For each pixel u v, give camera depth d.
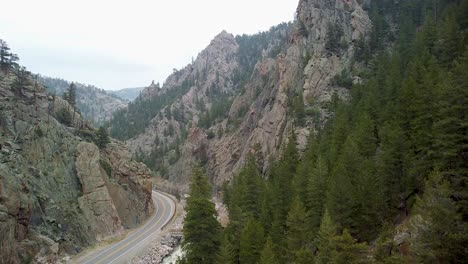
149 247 64.50
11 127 62.62
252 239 39.69
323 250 27.62
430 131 33.59
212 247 38.84
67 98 93.88
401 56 77.94
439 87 34.25
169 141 191.25
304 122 85.25
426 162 31.31
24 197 52.19
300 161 64.25
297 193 47.06
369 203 33.38
